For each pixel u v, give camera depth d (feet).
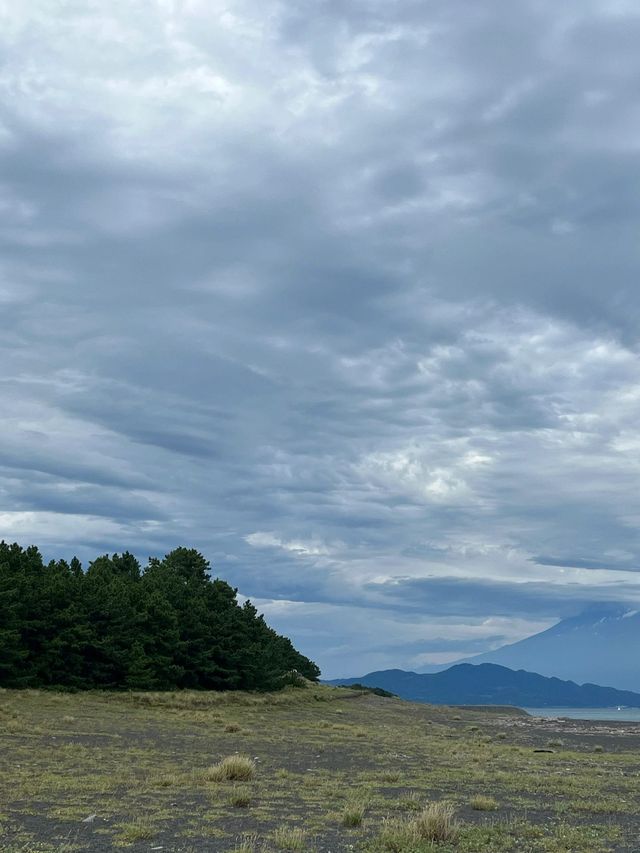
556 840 53.57
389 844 49.90
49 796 66.23
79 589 203.10
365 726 193.57
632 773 107.34
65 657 190.49
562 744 163.94
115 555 280.51
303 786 78.95
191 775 81.66
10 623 181.16
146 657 202.08
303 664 378.94
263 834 53.47
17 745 101.71
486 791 80.89
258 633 257.96
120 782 75.36
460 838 53.26
